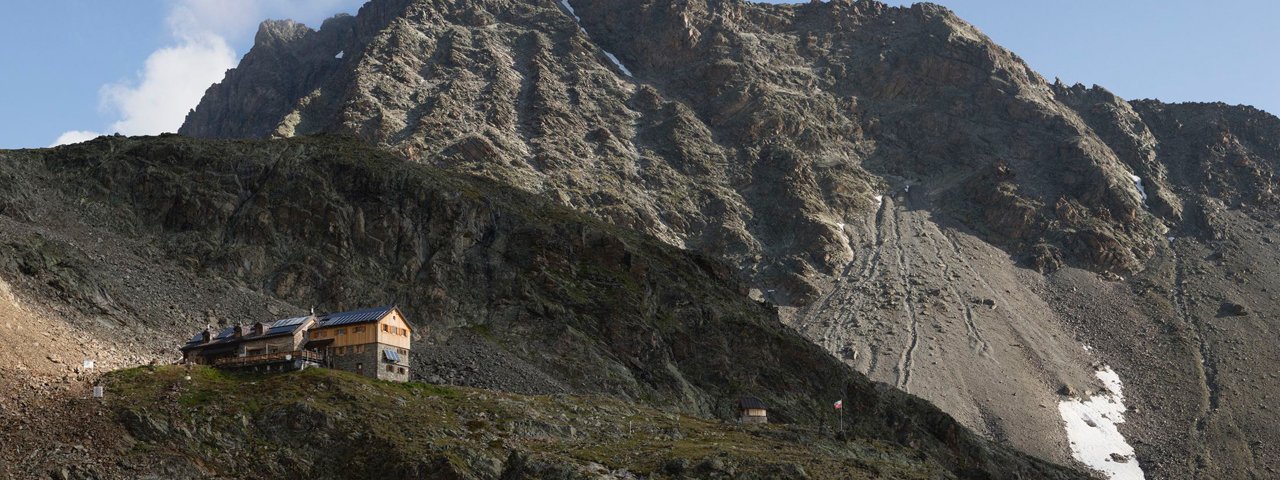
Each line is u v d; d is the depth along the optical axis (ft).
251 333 496.64
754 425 551.59
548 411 492.13
